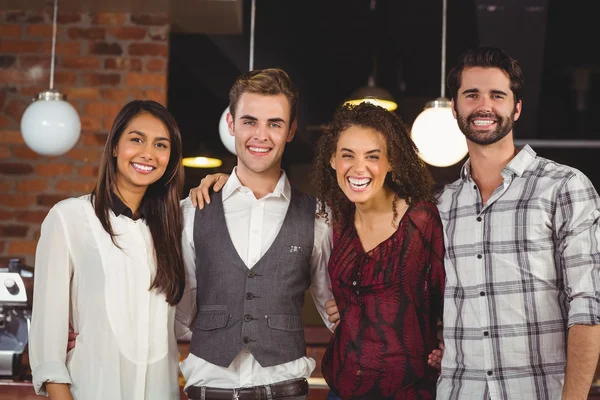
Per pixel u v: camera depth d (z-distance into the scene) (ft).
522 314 7.20
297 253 7.98
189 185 19.58
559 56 19.33
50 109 12.37
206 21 14.97
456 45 18.89
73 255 7.38
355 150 7.66
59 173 14.33
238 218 8.05
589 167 19.98
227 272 7.80
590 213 7.06
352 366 7.72
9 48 14.40
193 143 19.02
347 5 17.53
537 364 7.18
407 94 20.08
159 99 14.42
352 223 8.07
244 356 7.70
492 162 7.58
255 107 7.81
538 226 7.22
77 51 14.44
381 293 7.74
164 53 14.43
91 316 7.27
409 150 7.90
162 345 7.53
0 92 14.39
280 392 7.68
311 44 19.08
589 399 9.77
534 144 19.34
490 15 17.97
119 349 7.24
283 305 7.85
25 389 9.40
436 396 7.62
